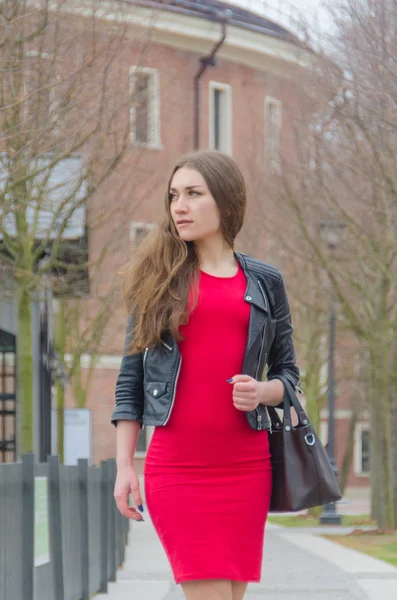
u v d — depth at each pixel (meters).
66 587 9.64
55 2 17.34
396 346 24.86
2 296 20.09
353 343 37.47
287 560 16.83
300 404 4.38
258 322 4.23
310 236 24.58
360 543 20.89
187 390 4.17
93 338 26.45
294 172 23.66
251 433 4.21
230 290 4.23
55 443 26.19
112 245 22.39
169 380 4.16
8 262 19.50
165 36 37.78
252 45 40.44
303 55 21.27
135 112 22.75
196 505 4.13
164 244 4.24
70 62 17.53
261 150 29.47
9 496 7.27
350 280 24.27
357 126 20.09
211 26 38.97
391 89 16.67
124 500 4.25
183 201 4.21
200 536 4.12
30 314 19.41
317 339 33.41
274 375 4.50
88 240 21.42
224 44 39.59
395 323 25.31
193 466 4.15
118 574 14.37
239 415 4.18
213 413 4.16
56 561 8.96
